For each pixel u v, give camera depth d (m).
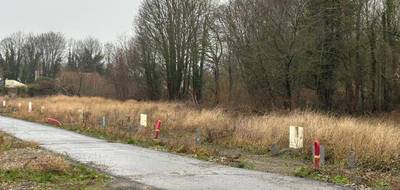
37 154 16.25
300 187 11.59
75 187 11.23
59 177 12.30
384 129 18.66
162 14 59.88
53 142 20.95
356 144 17.09
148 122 28.86
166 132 25.78
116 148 19.27
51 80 79.56
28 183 11.55
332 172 13.53
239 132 22.05
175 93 60.72
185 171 13.81
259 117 28.06
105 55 101.00
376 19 41.03
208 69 58.72
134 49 66.31
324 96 41.03
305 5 38.75
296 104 39.44
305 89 41.66
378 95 41.09
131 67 68.19
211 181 12.20
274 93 40.38
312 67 39.34
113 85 70.94
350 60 40.97
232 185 11.69
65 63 111.31
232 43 44.88
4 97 67.50
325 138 18.33
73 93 75.25
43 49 110.44
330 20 40.06
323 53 40.00
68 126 29.05
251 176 13.15
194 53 59.19
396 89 40.78
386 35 40.25
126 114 33.03
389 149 16.34
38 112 39.50
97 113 33.88
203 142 22.17
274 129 21.33
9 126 29.64
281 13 39.19
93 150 18.42
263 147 19.88
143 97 65.19
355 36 41.00
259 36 40.78
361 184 12.17
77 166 13.90
